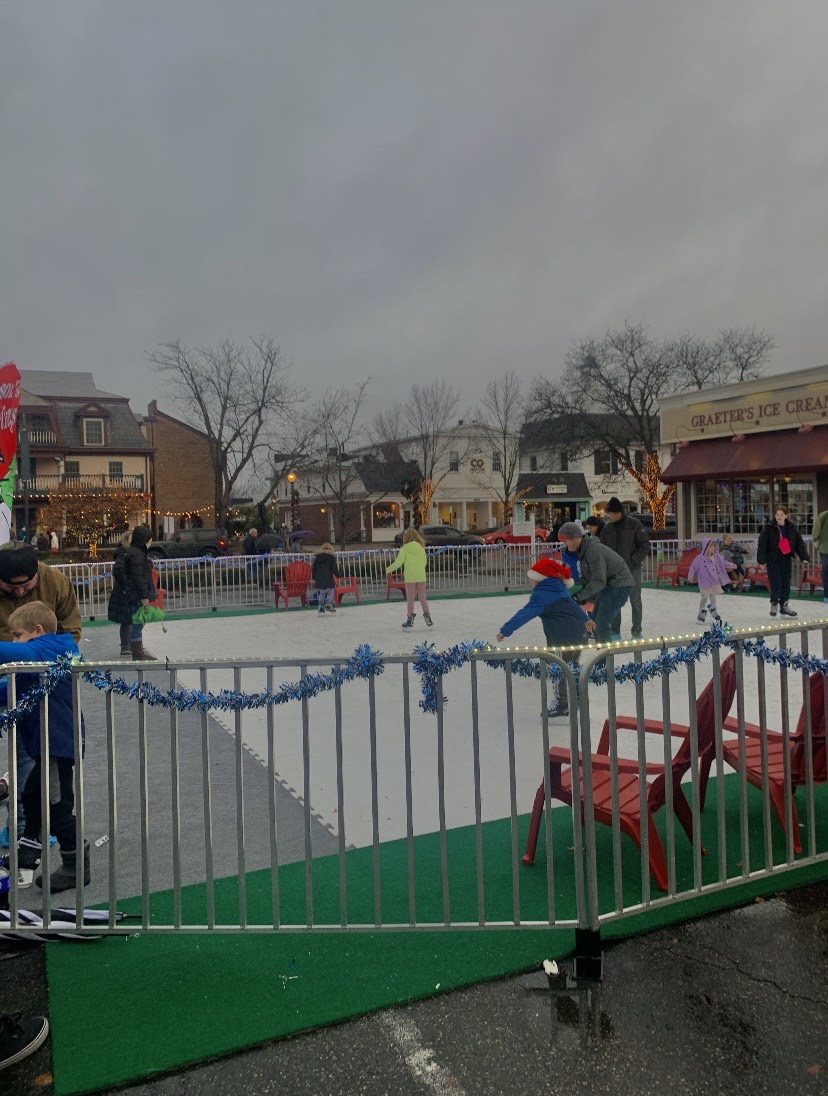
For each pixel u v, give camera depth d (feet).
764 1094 7.58
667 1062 8.04
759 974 9.55
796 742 12.93
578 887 9.59
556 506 185.37
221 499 149.89
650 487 133.80
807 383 68.49
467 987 9.40
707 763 13.20
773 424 71.46
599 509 144.87
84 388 165.99
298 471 155.12
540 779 16.75
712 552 41.32
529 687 25.63
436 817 14.78
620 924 10.72
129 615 34.99
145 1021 8.88
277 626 45.83
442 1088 7.75
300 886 12.03
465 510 185.26
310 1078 7.94
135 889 12.22
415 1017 8.86
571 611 20.22
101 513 133.69
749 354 130.82
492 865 12.62
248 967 9.91
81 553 116.26
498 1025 8.68
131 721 22.90
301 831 14.26
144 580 34.14
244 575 61.52
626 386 134.51
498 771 17.30
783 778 12.19
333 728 21.25
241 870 10.03
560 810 15.01
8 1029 8.56
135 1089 7.84
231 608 57.57
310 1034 8.61
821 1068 7.93
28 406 146.82
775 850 12.90
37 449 146.00
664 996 9.13
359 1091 7.74
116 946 10.54
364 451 193.98
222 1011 9.02
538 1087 7.73
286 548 109.50
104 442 154.81
